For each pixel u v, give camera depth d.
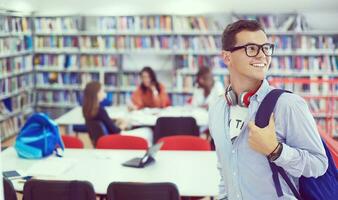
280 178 1.33
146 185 2.37
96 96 4.52
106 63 7.23
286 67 6.76
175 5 7.04
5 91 6.67
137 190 2.38
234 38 1.35
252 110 1.35
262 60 1.33
